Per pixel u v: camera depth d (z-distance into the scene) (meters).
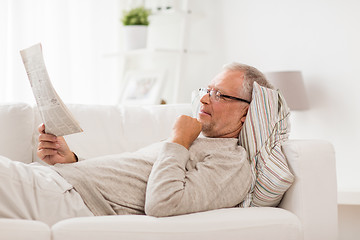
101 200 1.46
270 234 1.30
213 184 1.42
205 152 1.53
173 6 3.70
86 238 1.21
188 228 1.24
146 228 1.23
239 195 1.46
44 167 1.52
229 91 1.67
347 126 2.69
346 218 2.52
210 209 1.41
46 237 1.19
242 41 3.37
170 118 2.07
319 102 2.85
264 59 3.21
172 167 1.40
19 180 1.36
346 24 2.69
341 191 2.36
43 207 1.38
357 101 2.63
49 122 1.41
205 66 3.67
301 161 1.45
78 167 1.52
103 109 2.06
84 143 1.94
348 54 2.68
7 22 3.31
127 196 1.48
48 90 1.34
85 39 3.81
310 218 1.44
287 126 1.64
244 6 3.35
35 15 3.47
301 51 2.96
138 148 2.00
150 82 3.58
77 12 3.77
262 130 1.57
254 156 1.55
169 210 1.32
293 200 1.46
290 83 2.71
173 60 3.86
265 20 3.20
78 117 1.98
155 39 4.07
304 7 2.93
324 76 2.82
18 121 1.87
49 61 3.57
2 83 3.29
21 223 1.18
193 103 1.93
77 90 3.78
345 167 2.71
